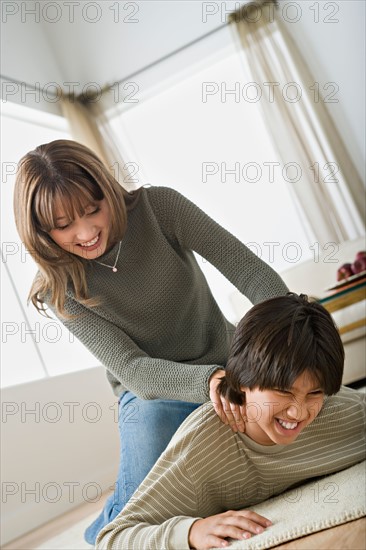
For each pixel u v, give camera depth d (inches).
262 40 183.8
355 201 177.3
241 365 45.7
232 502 51.8
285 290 60.9
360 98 179.3
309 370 43.4
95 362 164.4
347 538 37.8
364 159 179.5
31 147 178.7
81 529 93.1
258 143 197.6
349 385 128.1
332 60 181.2
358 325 125.9
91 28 198.4
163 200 63.3
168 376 56.2
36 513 117.2
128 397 66.1
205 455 48.8
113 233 57.9
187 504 48.6
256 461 50.6
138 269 61.9
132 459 64.0
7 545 104.9
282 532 41.1
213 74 199.5
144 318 63.4
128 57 197.5
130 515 47.3
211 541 42.7
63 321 62.7
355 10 178.5
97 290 61.7
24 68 180.4
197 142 202.7
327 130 179.5
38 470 121.6
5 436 117.5
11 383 143.3
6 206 157.5
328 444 54.1
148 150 205.2
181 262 63.8
